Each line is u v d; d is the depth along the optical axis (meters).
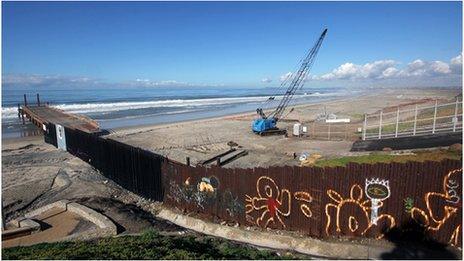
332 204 13.27
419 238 12.22
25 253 11.70
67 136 36.00
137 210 18.92
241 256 11.50
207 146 37.81
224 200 16.02
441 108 49.25
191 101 145.50
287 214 14.25
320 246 12.88
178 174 17.94
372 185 12.63
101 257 10.59
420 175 12.05
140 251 11.27
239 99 167.00
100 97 172.88
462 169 11.46
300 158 28.44
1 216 15.40
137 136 45.97
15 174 27.36
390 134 32.19
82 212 17.36
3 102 128.25
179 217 17.20
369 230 12.84
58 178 25.92
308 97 177.25
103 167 27.00
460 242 11.72
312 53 57.09
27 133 54.62
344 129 44.56
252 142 39.72
